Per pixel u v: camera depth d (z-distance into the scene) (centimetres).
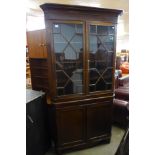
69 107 237
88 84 242
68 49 228
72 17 218
